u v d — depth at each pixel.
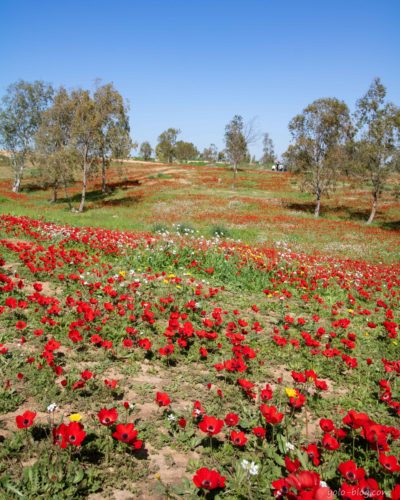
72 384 4.62
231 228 25.31
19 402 4.21
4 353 5.03
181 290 8.79
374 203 32.09
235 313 7.30
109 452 3.57
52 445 3.42
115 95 34.12
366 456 3.72
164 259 11.83
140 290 8.57
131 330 5.70
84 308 5.99
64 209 34.12
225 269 11.27
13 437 3.58
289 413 4.54
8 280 6.94
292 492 2.75
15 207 34.09
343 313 9.24
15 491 2.94
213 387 5.04
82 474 3.16
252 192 45.62
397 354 6.88
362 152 31.69
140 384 4.91
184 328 5.67
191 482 3.27
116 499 3.10
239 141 47.75
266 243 20.72
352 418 3.52
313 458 3.28
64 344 5.73
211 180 53.75
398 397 5.26
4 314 6.44
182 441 3.89
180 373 5.34
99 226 22.80
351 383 5.67
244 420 4.12
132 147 42.44
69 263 10.09
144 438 3.88
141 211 32.50
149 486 3.27
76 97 34.81
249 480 3.17
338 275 12.36
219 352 6.05
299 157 34.47
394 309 10.19
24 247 10.48
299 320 7.43
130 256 11.85
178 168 70.19
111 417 3.39
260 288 10.43
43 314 6.57
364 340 7.51
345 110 33.03
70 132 34.44
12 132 46.94
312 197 44.50
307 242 22.81
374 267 15.51
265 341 6.76
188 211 32.44
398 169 30.83
